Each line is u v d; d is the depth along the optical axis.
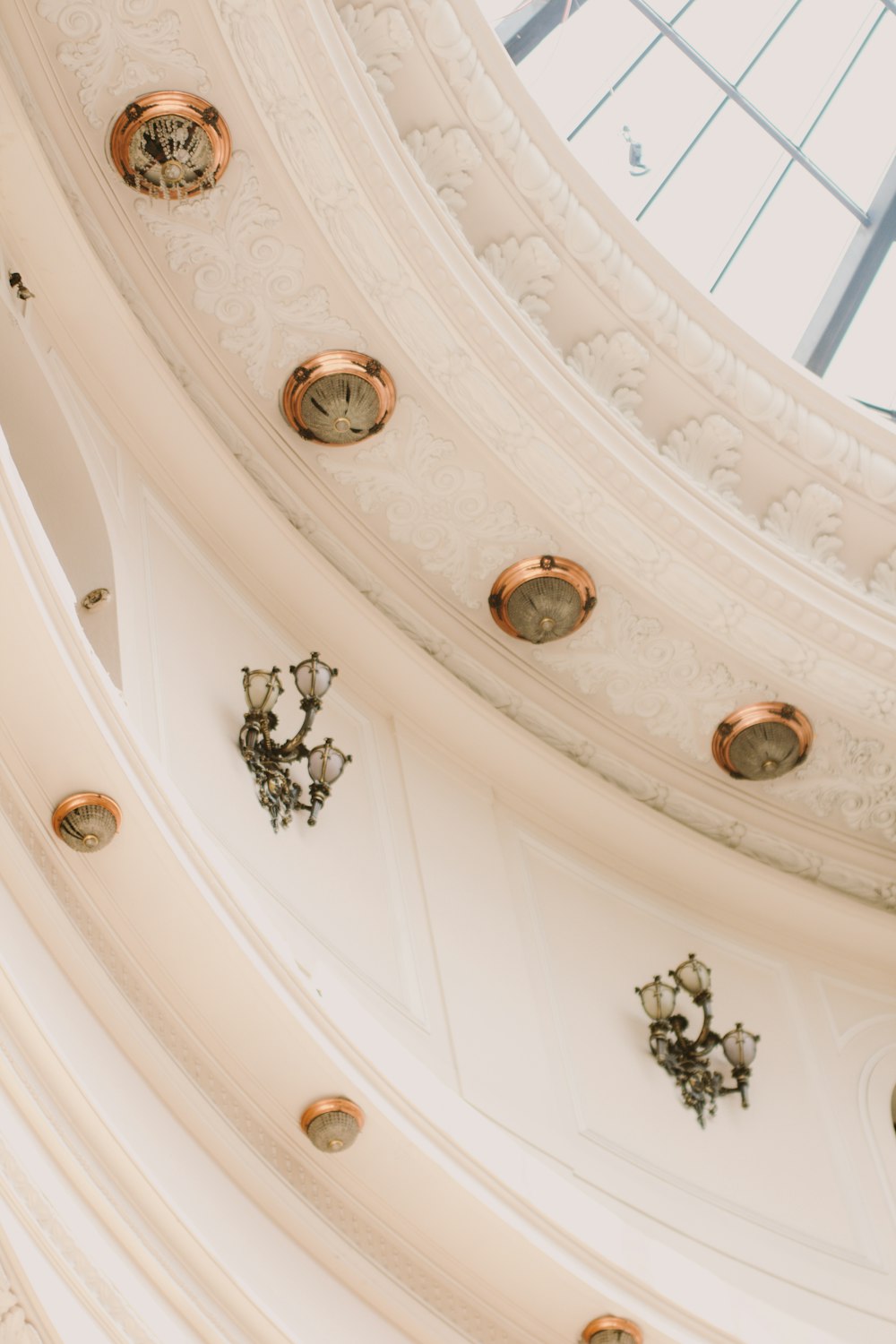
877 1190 5.74
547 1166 4.79
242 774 5.01
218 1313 3.30
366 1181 3.93
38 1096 3.17
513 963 5.53
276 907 4.65
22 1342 2.84
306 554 6.01
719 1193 5.30
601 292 6.34
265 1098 3.86
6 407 5.12
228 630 5.59
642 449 6.37
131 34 5.33
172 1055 3.75
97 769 3.67
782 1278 5.11
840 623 6.64
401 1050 4.53
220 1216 3.62
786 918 6.70
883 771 6.90
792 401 6.61
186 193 5.58
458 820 5.96
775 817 6.89
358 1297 3.86
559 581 6.32
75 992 3.61
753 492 6.73
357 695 6.06
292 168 5.62
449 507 6.25
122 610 4.96
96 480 5.21
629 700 6.66
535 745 6.38
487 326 5.98
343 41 5.59
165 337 5.79
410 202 5.81
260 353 5.92
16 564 3.61
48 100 5.41
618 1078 5.45
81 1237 3.07
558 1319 4.07
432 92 5.91
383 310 5.88
